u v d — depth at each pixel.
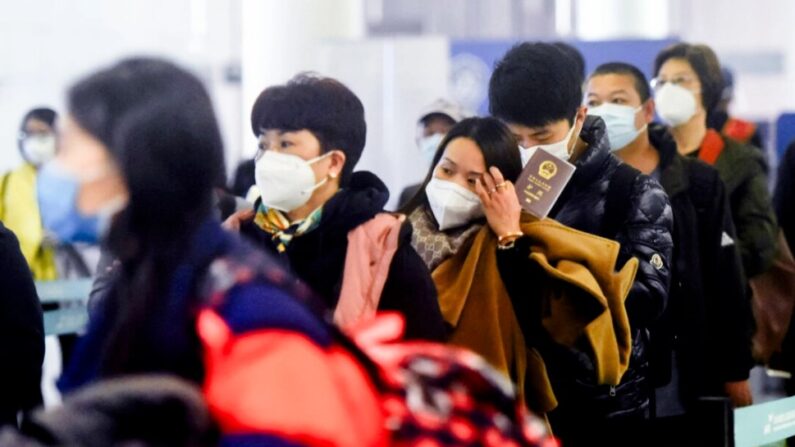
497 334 8.66
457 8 45.28
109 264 6.21
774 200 15.24
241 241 4.89
